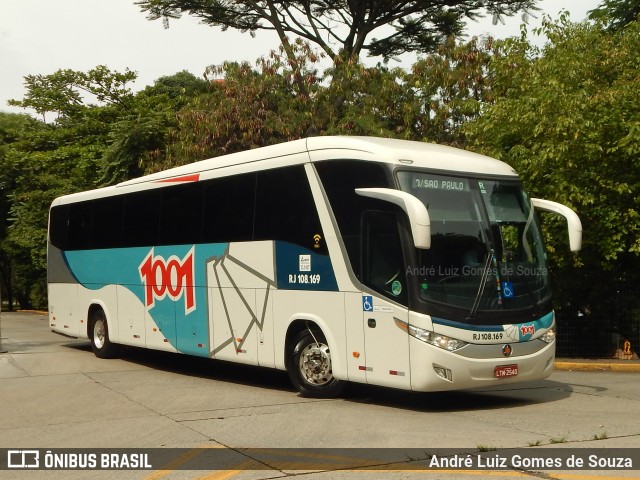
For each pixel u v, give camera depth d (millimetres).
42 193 36000
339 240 10922
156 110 31672
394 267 10164
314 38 28250
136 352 17672
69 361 16656
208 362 16594
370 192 10211
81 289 17750
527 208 11242
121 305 16234
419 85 23656
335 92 24469
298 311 11539
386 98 23969
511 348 10305
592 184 15914
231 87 24500
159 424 9656
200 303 13703
